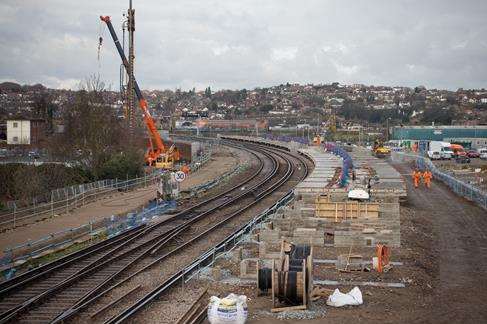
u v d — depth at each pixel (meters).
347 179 43.06
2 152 72.62
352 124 185.50
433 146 81.31
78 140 53.47
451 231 28.78
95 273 21.88
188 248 26.77
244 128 163.38
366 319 16.19
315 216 31.03
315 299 17.91
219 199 42.44
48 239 27.69
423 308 17.19
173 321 16.14
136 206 38.50
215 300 15.90
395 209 30.89
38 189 40.94
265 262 21.12
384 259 21.64
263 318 16.28
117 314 16.41
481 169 61.84
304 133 134.88
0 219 32.47
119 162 50.47
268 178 54.19
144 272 22.25
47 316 17.14
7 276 21.56
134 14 69.62
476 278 20.58
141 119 85.25
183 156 78.00
